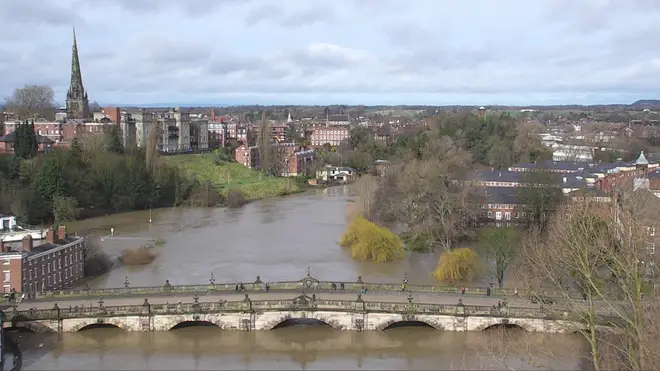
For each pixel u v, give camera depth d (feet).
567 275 419.95
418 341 366.22
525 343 350.43
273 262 557.33
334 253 592.19
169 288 410.31
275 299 391.04
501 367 327.67
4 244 439.22
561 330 361.92
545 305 339.16
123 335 372.17
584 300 344.69
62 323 368.89
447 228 568.00
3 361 328.08
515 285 428.97
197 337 371.76
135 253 558.97
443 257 485.56
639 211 337.11
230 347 359.66
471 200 620.08
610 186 608.60
